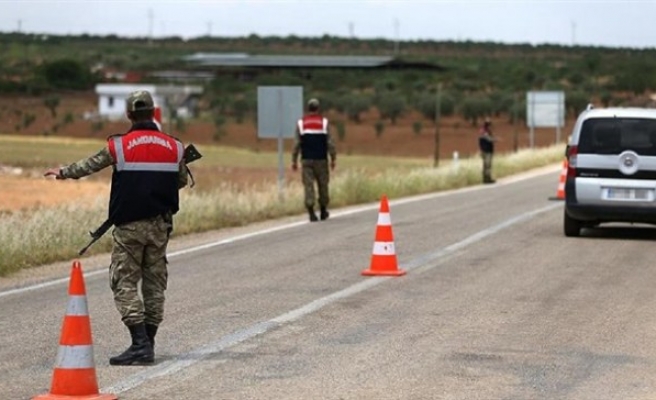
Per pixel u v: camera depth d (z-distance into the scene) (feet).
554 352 80.12
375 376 72.59
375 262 120.16
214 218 180.14
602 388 69.46
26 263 132.67
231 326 90.58
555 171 392.68
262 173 439.63
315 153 187.21
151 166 76.84
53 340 85.25
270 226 180.65
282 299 103.96
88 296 107.14
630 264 127.95
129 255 76.74
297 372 73.87
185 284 114.21
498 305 100.07
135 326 76.64
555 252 139.23
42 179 346.33
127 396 67.21
